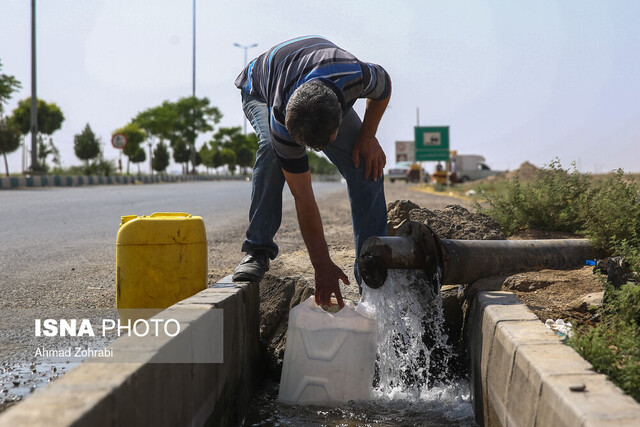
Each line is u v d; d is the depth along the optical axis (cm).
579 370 207
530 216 650
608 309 329
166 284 366
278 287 434
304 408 333
